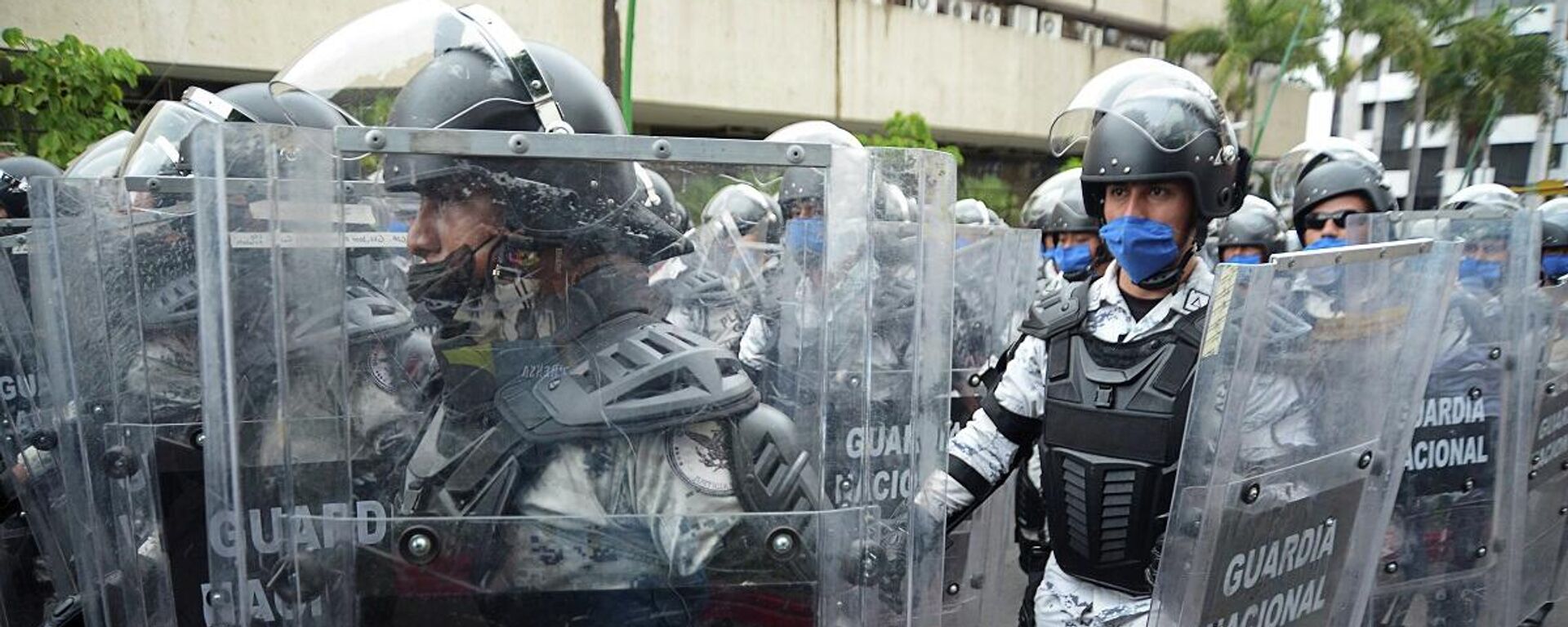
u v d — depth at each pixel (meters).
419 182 1.14
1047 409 1.92
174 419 1.63
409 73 1.40
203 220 1.06
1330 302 1.42
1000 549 2.82
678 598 1.19
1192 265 1.88
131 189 1.63
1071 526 1.87
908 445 1.23
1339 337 1.45
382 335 1.16
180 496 1.62
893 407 1.22
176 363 1.63
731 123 14.01
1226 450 1.34
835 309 1.20
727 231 1.21
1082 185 2.11
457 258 1.17
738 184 1.21
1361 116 21.34
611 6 10.66
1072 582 1.99
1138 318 1.87
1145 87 1.90
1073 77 17.69
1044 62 17.11
